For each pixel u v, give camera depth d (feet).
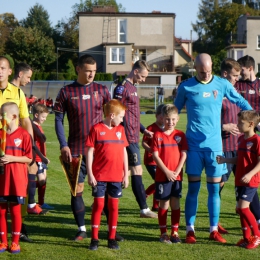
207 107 21.91
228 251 20.24
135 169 26.30
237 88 26.23
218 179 22.15
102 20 194.08
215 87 22.02
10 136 20.08
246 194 20.81
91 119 22.56
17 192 19.70
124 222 25.29
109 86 129.18
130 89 26.20
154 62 195.72
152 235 22.82
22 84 23.52
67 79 189.16
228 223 25.05
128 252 20.01
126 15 193.88
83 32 194.39
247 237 20.98
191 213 21.93
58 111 22.67
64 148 22.07
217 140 22.08
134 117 26.32
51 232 23.27
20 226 20.18
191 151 22.04
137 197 26.37
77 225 24.45
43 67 231.50
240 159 21.20
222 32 285.02
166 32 195.31
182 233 23.21
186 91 22.12
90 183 20.39
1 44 230.48
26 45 226.58
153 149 21.57
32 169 26.86
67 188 34.24
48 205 28.58
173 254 19.75
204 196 31.48
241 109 24.79
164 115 21.75
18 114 20.31
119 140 20.97
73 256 19.42
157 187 21.63
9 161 19.54
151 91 184.03
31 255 19.52
